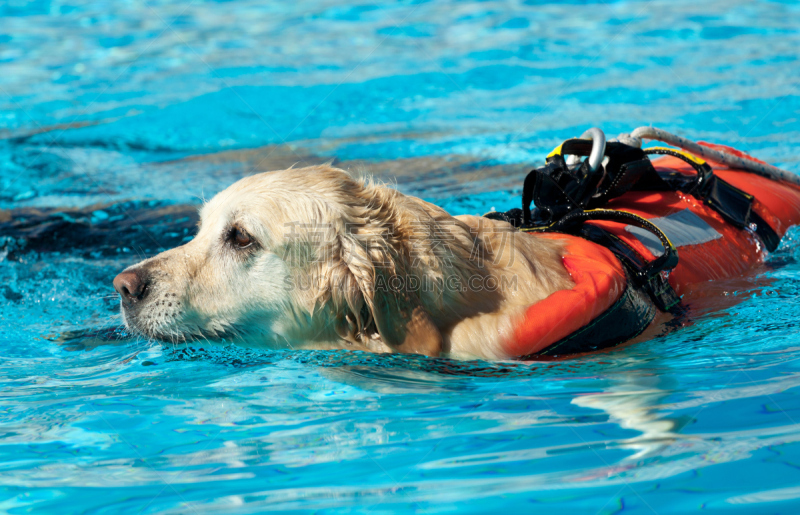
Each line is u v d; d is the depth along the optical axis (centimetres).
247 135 809
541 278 303
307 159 708
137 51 1181
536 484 186
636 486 181
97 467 210
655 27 1176
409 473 197
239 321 323
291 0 1491
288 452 215
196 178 669
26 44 1226
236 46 1198
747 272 372
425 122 812
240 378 287
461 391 262
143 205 594
